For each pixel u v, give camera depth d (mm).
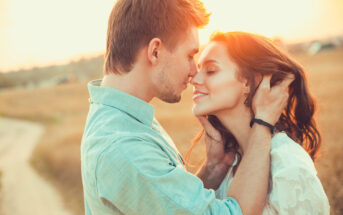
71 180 9336
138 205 1331
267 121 1587
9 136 26453
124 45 1615
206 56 1743
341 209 3951
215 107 1721
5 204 8586
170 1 1633
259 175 1462
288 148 1568
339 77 24812
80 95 53562
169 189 1326
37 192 9227
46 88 74625
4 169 13641
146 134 1471
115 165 1327
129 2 1632
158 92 1697
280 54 1749
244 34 1735
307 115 1887
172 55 1658
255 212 1422
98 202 1439
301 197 1460
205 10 1750
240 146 1814
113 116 1521
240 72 1687
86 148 1495
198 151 6031
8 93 75938
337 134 7316
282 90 1658
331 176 4594
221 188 1909
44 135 22484
